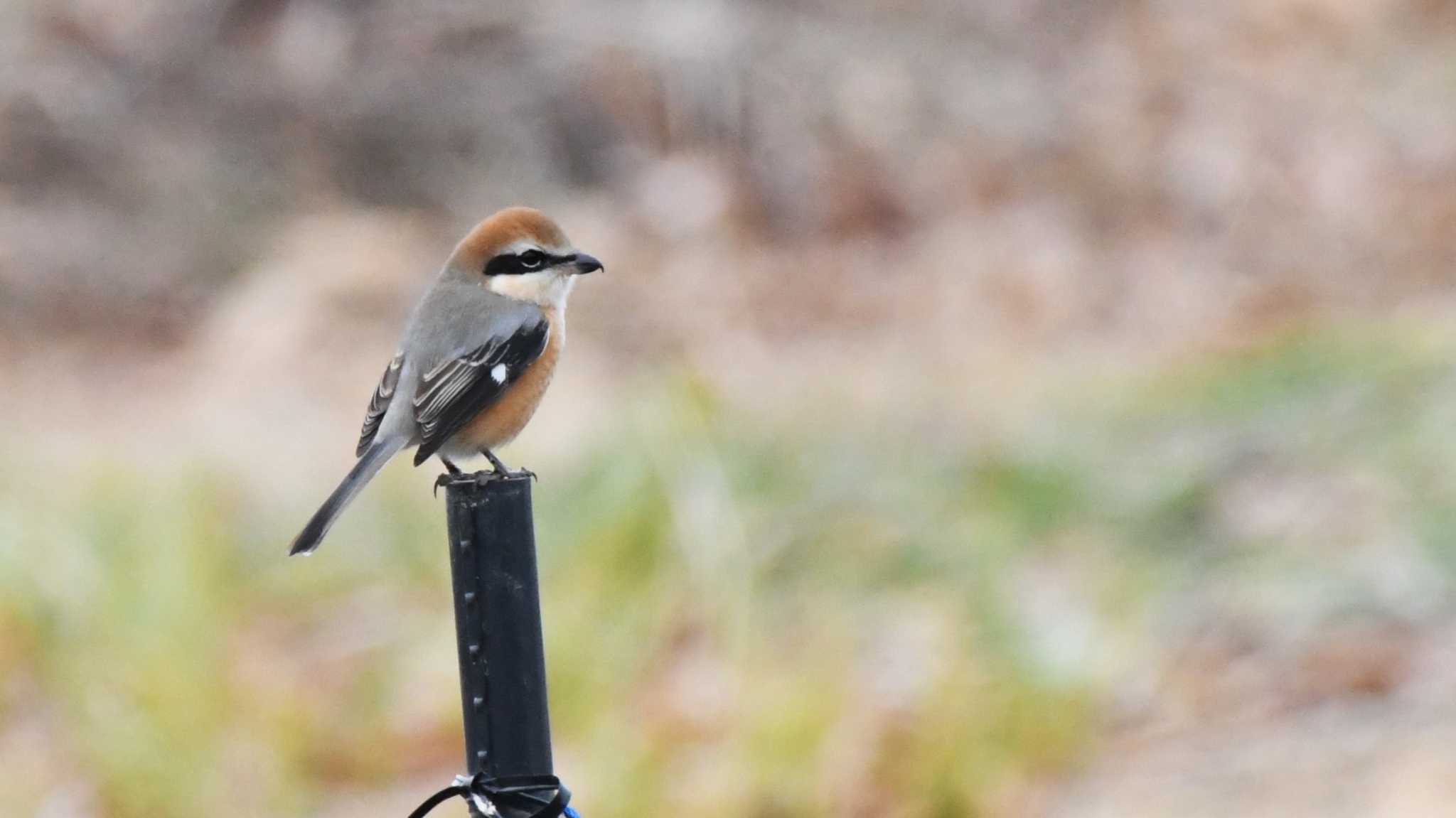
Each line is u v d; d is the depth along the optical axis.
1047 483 12.07
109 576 10.91
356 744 10.12
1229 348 15.34
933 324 17.91
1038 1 24.31
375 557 12.62
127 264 20.23
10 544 11.34
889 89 22.30
